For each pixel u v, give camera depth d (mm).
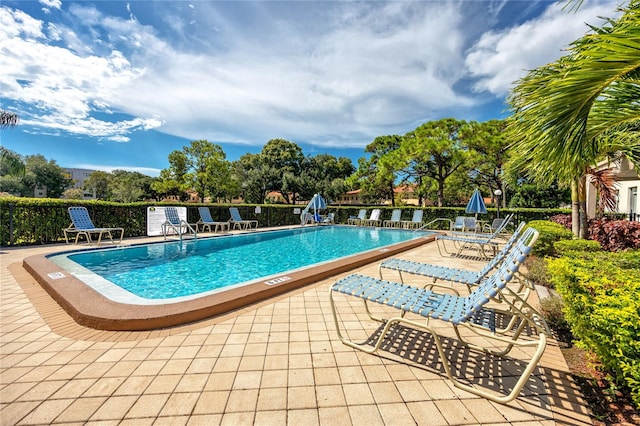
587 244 4852
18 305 3375
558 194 21453
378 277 4844
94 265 6391
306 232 13852
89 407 1757
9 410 1718
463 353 2455
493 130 13984
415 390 1977
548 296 3764
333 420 1695
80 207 8562
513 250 2621
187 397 1858
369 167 22516
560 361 2340
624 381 1828
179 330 2795
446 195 23125
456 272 3523
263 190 32344
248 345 2525
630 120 2703
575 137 2484
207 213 12250
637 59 1779
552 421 1709
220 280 5445
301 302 3598
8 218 7637
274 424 1659
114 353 2367
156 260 6996
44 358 2279
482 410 1798
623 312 1729
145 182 41062
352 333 2779
